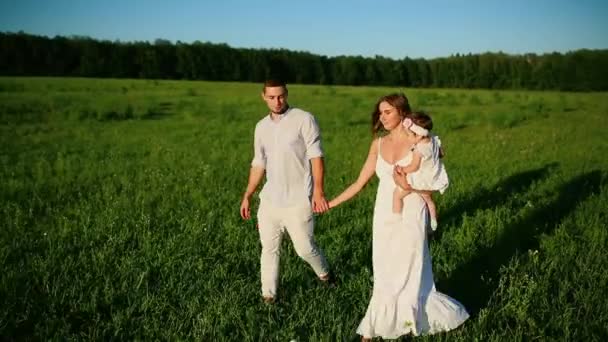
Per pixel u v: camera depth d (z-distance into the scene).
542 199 7.16
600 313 3.81
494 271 4.73
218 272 4.63
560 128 16.50
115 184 8.33
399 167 3.46
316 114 21.64
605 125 17.30
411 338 3.70
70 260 4.77
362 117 20.31
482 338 3.53
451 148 12.44
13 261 4.91
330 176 9.15
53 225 5.96
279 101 3.94
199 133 15.70
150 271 4.70
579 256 4.92
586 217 6.22
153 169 9.56
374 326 3.54
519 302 3.92
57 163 9.82
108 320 3.89
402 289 3.54
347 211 6.66
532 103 25.33
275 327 3.80
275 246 4.20
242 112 22.38
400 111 3.50
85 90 37.34
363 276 4.55
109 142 13.49
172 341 3.59
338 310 4.00
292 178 4.03
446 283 4.51
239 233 5.61
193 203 7.05
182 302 4.09
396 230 3.55
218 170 9.63
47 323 3.74
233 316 3.88
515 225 5.91
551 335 3.62
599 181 8.34
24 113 20.64
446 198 7.18
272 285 4.19
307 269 4.81
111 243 5.28
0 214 6.50
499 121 18.05
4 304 3.95
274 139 4.01
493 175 8.84
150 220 6.15
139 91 37.97
